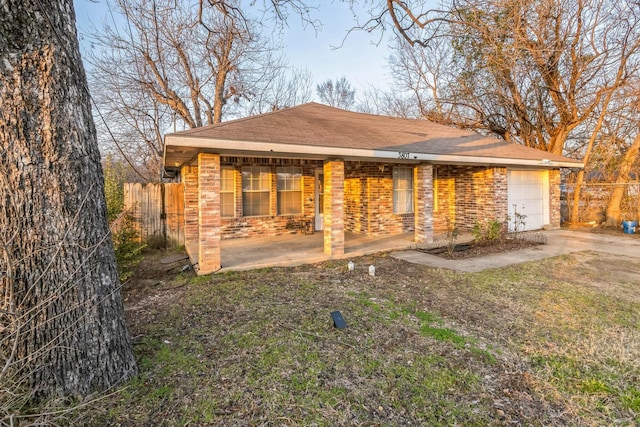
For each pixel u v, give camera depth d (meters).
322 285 5.62
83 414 2.25
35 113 2.28
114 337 2.67
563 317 4.18
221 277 6.24
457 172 11.86
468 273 6.37
